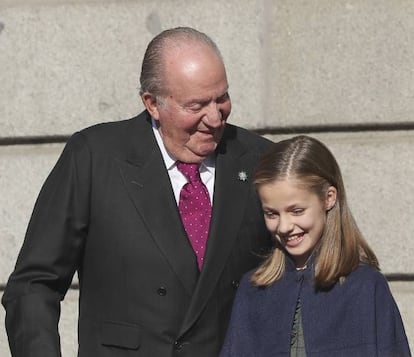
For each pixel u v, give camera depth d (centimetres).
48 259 1146
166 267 1139
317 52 1530
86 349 1161
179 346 1136
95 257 1156
